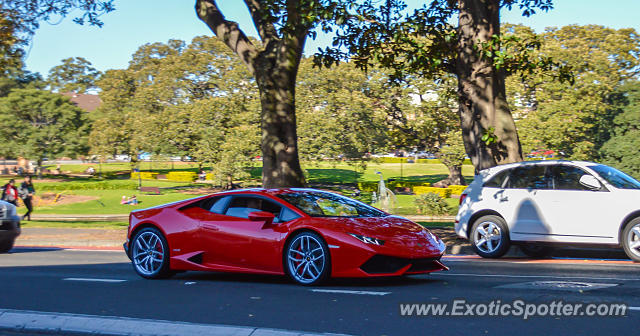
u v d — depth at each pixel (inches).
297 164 614.2
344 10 510.3
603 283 281.4
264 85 607.5
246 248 306.5
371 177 2898.6
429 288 277.6
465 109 547.5
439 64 585.9
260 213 299.4
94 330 191.0
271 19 528.4
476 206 438.3
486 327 191.2
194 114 2078.0
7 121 2598.4
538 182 417.1
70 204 1774.1
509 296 247.1
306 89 2036.2
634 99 1720.0
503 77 553.0
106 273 369.4
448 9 621.9
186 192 2212.1
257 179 2228.1
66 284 312.3
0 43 743.7
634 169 1683.1
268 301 247.1
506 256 457.7
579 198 397.1
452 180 2354.8
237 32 621.6
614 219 383.2
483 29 533.0
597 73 1811.0
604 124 1787.6
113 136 2738.7
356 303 238.2
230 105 2066.9
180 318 214.1
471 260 427.8
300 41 604.4
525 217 414.3
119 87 3024.1
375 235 281.7
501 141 533.6
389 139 2144.4
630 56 1798.7
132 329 188.1
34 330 197.8
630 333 179.2
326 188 2357.3
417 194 2142.0
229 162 1947.6
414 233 296.5
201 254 321.4
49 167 3686.0
